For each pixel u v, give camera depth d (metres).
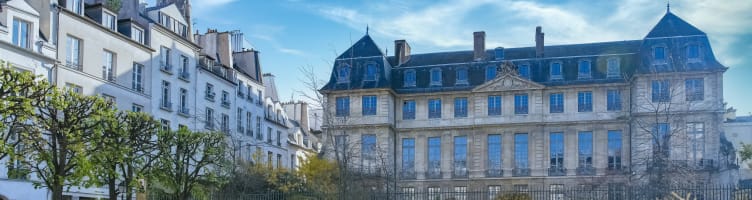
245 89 69.69
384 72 68.62
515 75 67.31
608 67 65.94
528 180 66.25
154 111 53.31
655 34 63.06
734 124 71.88
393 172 63.97
